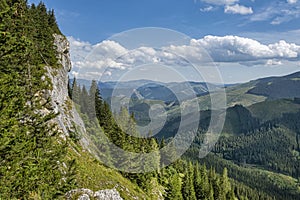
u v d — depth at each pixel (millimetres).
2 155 11273
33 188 12094
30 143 12445
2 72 12383
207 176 103812
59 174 14148
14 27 13406
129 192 35500
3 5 12734
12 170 11234
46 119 14383
